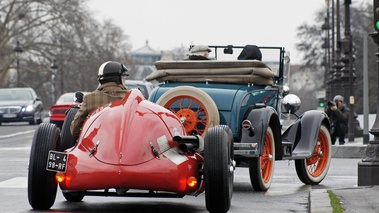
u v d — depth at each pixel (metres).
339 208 13.19
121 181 12.11
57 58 119.00
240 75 17.11
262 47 19.86
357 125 46.94
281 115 19.66
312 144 18.50
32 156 12.88
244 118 16.83
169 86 17.23
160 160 12.29
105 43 151.62
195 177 12.52
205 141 12.64
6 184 17.77
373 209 13.10
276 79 19.86
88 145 12.55
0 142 36.94
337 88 55.84
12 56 124.00
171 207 14.07
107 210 13.54
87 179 12.20
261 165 17.27
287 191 17.36
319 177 19.17
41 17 118.81
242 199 15.74
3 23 119.00
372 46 114.44
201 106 16.34
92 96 13.75
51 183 12.99
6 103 56.84
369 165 17.05
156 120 12.77
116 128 12.56
